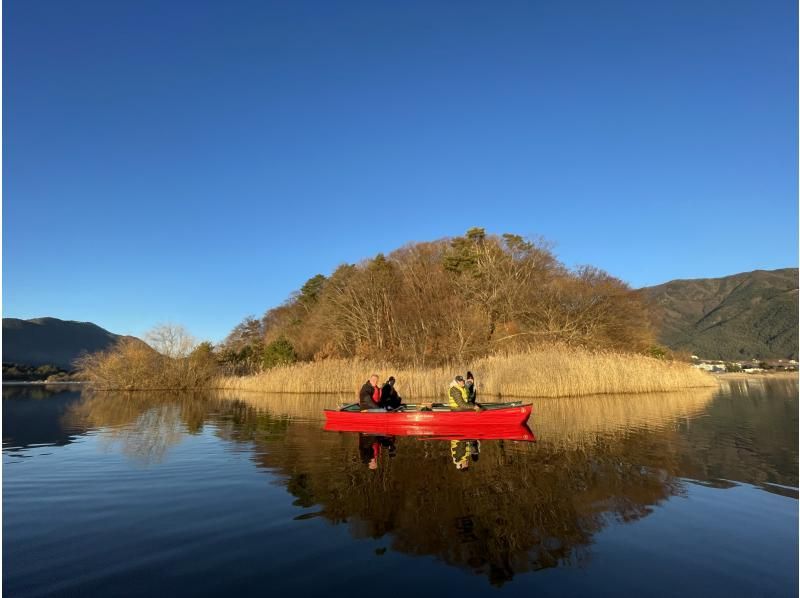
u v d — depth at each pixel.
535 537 5.18
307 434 12.55
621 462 8.61
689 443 10.49
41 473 8.35
